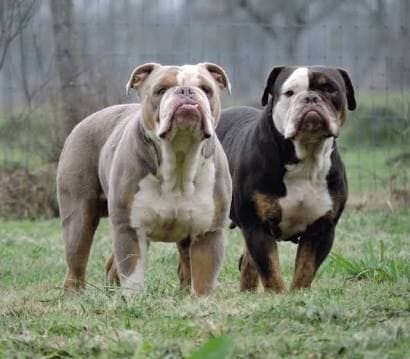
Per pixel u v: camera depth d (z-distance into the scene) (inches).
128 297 408.2
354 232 657.0
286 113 445.7
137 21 852.0
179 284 488.7
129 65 807.7
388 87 788.6
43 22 834.8
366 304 386.0
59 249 626.5
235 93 901.8
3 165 786.8
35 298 458.0
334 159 456.1
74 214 474.0
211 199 432.5
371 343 331.9
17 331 377.1
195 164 423.8
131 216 430.3
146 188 427.8
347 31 1144.8
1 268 565.9
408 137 767.7
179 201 428.8
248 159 459.2
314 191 453.7
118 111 471.8
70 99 770.2
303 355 326.3
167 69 428.1
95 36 823.7
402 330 341.7
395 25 958.4
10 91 800.9
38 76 798.5
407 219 695.7
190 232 436.8
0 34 797.9
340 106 452.1
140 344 333.1
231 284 514.9
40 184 772.0
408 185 750.5
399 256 525.7
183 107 407.5
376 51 912.3
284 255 585.0
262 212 456.1
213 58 986.1
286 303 387.5
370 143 842.8
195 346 341.7
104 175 458.0
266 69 1095.6
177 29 908.0
